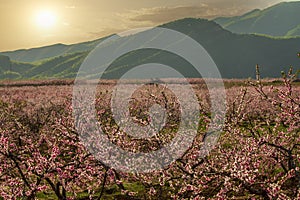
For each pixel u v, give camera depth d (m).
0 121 21.06
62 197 11.21
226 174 9.66
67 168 11.11
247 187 9.55
